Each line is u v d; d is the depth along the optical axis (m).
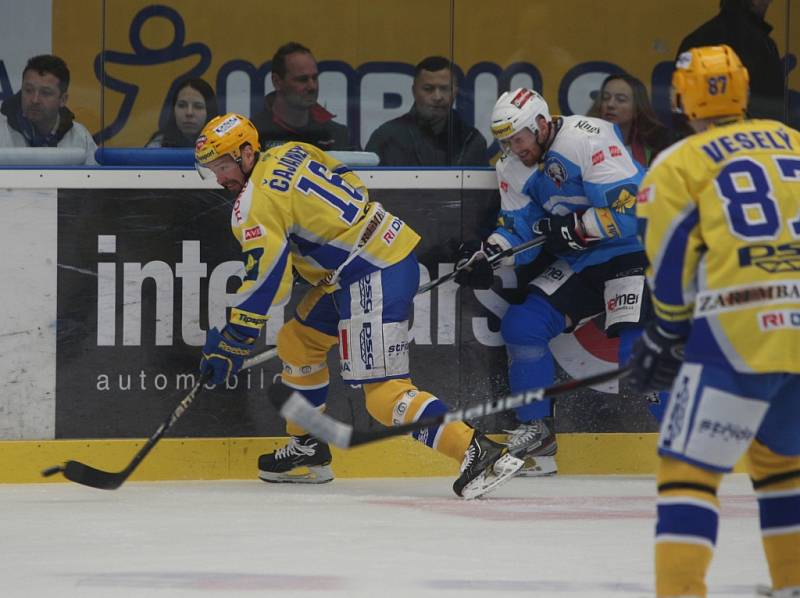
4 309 19.92
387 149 21.34
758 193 9.82
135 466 17.77
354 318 18.53
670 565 9.74
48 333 20.05
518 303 20.97
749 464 10.78
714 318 9.71
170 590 11.50
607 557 13.30
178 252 20.31
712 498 9.82
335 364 20.69
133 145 20.81
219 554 13.49
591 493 18.84
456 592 11.43
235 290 20.44
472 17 21.33
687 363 9.84
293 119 21.17
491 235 20.50
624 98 21.75
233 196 20.41
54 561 13.12
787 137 10.19
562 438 21.12
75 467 17.55
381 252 18.55
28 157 20.44
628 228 19.50
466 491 18.02
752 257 9.70
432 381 20.91
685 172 9.94
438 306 20.86
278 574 12.30
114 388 20.22
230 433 20.42
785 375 9.85
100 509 17.11
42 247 20.02
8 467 19.94
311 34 21.06
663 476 9.94
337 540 14.43
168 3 20.73
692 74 10.41
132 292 20.22
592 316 20.59
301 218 18.27
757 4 21.72
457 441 18.12
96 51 20.66
